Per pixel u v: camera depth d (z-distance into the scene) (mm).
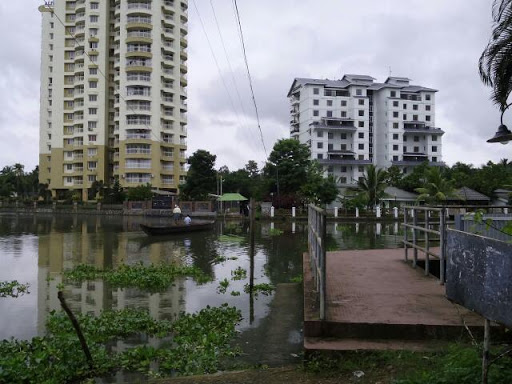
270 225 41625
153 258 19266
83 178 82250
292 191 55250
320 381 4730
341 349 5168
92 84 80375
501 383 3824
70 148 83750
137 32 74625
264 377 5004
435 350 5047
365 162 81688
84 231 34875
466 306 3500
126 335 7953
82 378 5910
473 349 4629
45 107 89000
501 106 10023
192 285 12883
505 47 9461
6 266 17156
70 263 17938
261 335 7418
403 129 87812
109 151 82500
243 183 76812
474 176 51125
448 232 3889
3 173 97312
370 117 90875
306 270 9859
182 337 7422
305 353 5230
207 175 62125
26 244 25203
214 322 8414
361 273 8867
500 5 9227
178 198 64688
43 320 9367
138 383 5199
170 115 79938
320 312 5668
